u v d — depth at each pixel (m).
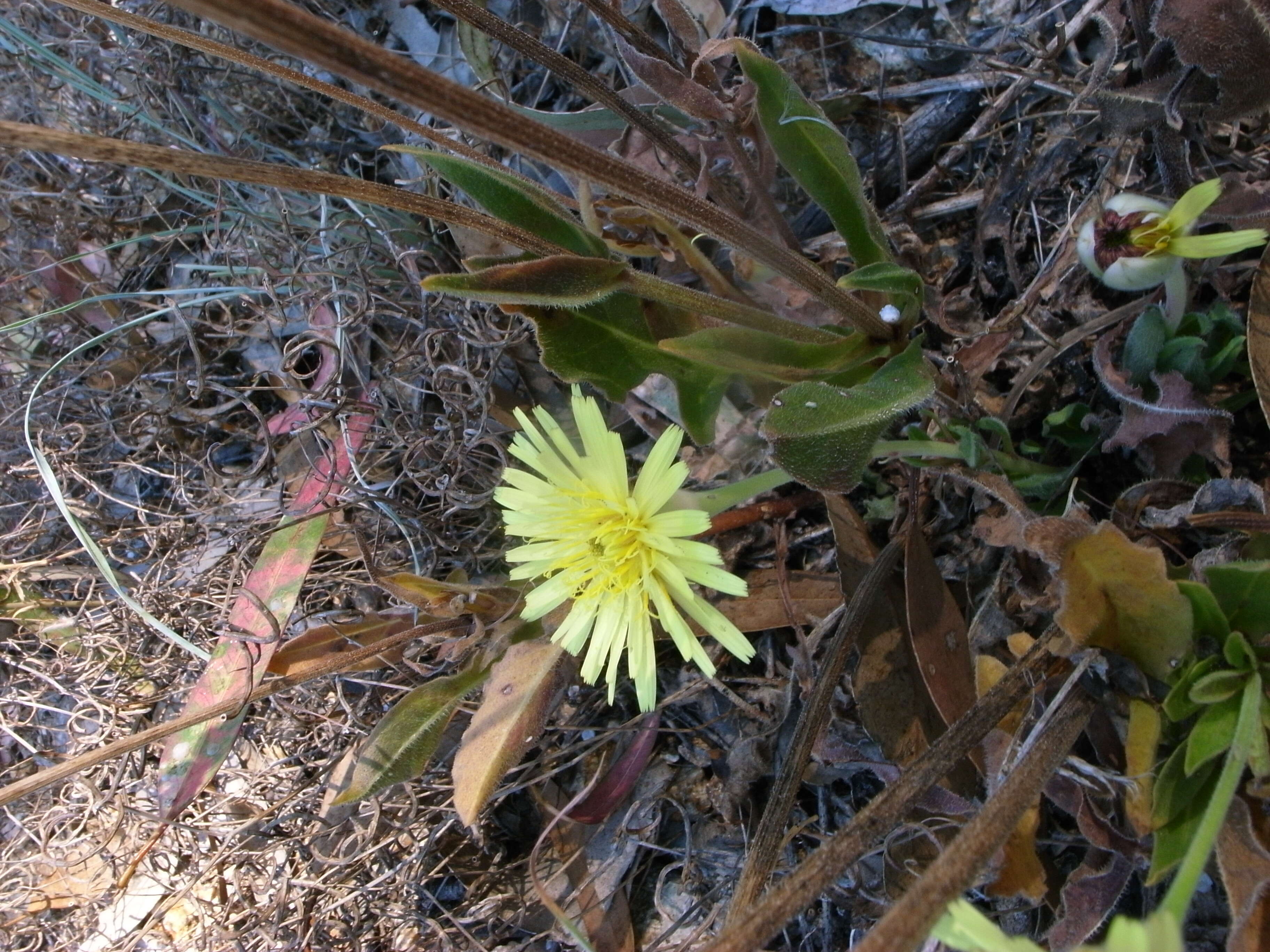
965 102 0.16
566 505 0.11
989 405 0.15
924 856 0.12
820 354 0.12
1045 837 0.13
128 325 0.16
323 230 0.16
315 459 0.17
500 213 0.11
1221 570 0.10
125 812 0.16
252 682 0.13
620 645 0.11
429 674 0.15
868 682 0.13
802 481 0.10
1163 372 0.12
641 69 0.13
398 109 0.19
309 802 0.16
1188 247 0.09
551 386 0.17
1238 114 0.11
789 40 0.17
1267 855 0.09
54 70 0.17
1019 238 0.16
